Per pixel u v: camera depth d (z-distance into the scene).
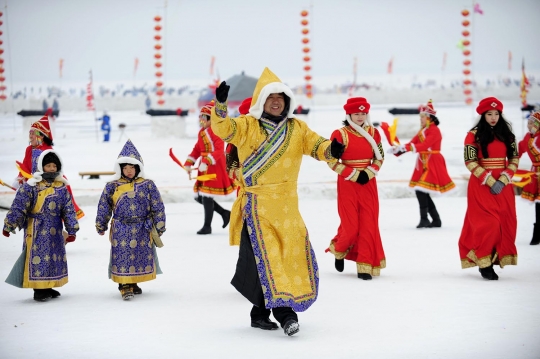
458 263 9.65
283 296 6.38
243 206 6.74
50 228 8.02
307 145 6.75
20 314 7.42
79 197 15.75
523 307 7.35
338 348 6.10
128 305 7.73
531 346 6.08
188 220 13.92
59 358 5.95
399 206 15.28
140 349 6.16
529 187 10.92
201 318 7.18
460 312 7.18
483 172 8.55
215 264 9.77
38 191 8.01
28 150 10.48
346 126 9.14
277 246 6.59
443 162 12.46
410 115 30.62
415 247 10.78
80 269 9.58
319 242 11.34
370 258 8.80
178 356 5.95
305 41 31.25
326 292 8.15
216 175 12.16
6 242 11.82
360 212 8.88
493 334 6.44
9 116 53.44
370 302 7.64
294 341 6.33
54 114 34.25
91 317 7.25
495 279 8.64
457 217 13.63
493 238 8.58
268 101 6.71
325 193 16.75
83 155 25.83
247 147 6.64
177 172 20.23
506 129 8.76
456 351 5.98
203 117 12.11
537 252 10.37
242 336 6.52
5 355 6.05
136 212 8.05
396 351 5.99
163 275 9.16
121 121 47.84
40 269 7.91
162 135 33.16
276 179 6.66
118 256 7.98
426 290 8.14
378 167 8.80
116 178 8.17
